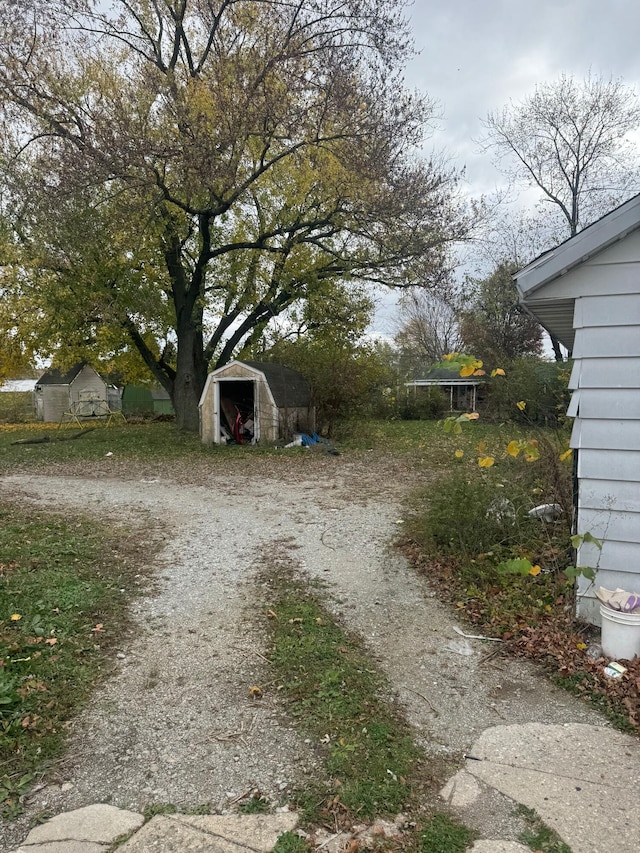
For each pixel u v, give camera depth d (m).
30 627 4.13
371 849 2.28
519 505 6.02
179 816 2.45
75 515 7.70
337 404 17.41
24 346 19.30
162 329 19.31
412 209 15.20
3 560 5.52
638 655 3.73
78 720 3.17
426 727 3.15
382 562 5.88
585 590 4.12
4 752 2.85
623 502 3.95
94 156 12.45
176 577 5.43
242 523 7.43
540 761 2.86
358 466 12.02
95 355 19.00
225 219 18.27
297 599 4.90
